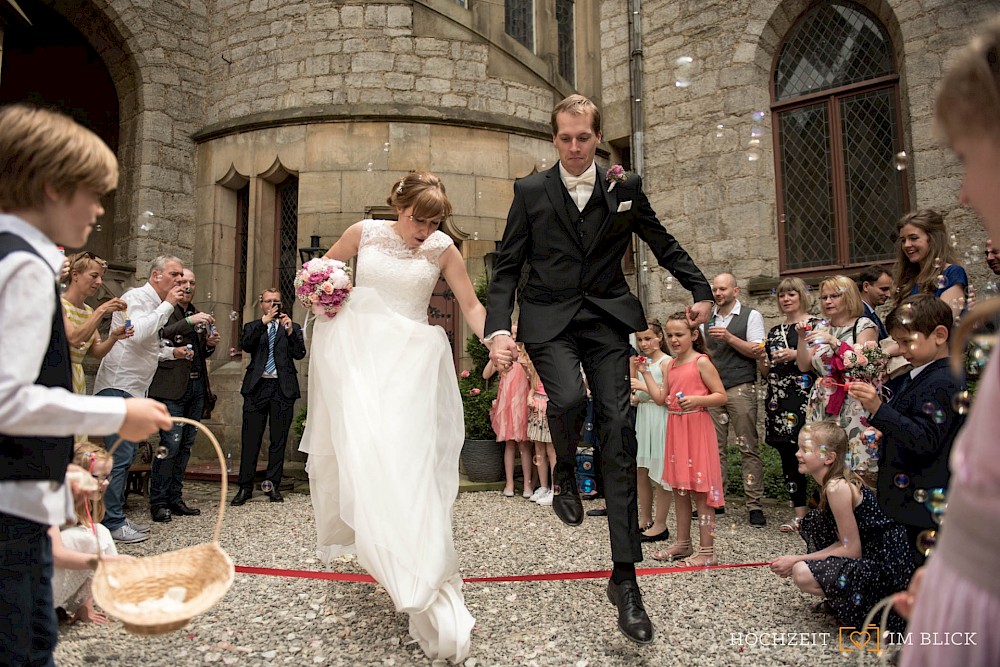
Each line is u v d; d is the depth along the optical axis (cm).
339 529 276
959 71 83
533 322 256
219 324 780
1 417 118
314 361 280
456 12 746
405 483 234
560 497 241
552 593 305
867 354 329
